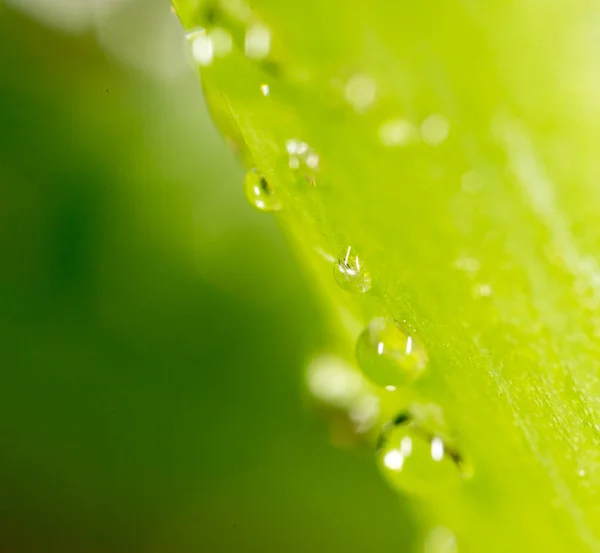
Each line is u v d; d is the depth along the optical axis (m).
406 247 0.07
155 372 0.08
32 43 0.08
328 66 0.07
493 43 0.07
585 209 0.07
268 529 0.08
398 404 0.07
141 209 0.08
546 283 0.07
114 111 0.08
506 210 0.07
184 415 0.08
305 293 0.08
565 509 0.07
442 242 0.07
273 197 0.07
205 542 0.08
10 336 0.08
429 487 0.07
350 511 0.08
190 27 0.07
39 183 0.08
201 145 0.08
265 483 0.08
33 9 0.08
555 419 0.07
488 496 0.07
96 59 0.08
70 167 0.08
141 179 0.08
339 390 0.08
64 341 0.08
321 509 0.08
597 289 0.07
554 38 0.07
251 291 0.08
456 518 0.07
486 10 0.07
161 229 0.08
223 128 0.07
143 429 0.08
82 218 0.08
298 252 0.07
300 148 0.07
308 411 0.08
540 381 0.07
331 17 0.07
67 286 0.08
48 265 0.08
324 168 0.07
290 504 0.08
